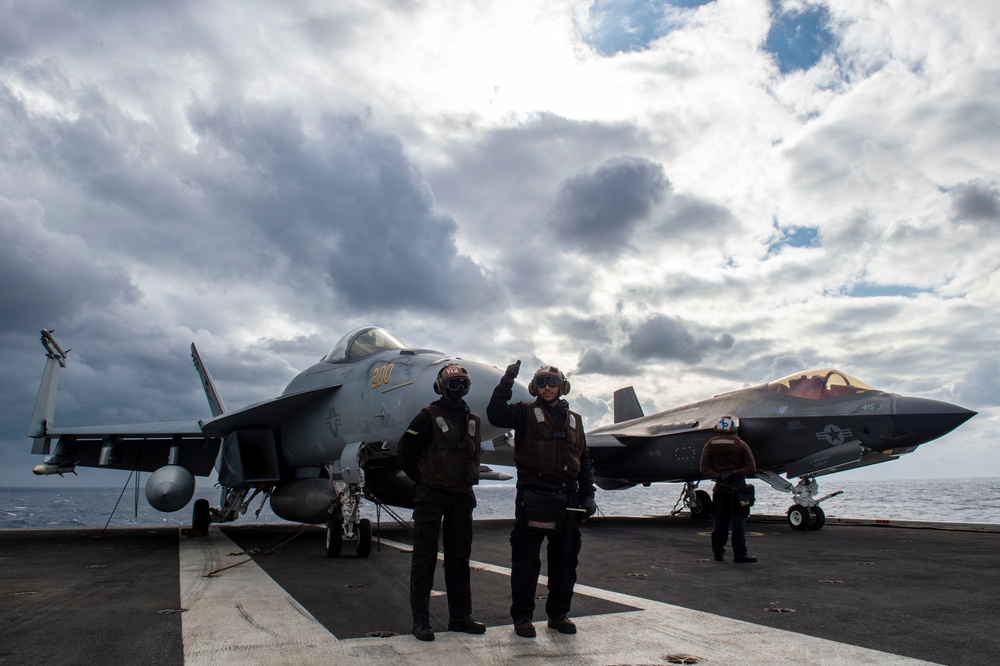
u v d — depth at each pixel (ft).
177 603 17.93
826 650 12.58
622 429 69.62
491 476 55.26
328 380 37.58
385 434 30.99
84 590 20.38
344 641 13.56
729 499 27.68
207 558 29.86
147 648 12.98
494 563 27.04
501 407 15.05
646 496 492.13
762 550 31.91
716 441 28.19
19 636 14.05
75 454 50.83
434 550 14.42
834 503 241.76
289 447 41.01
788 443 49.75
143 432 47.06
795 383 51.83
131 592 19.86
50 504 476.13
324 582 21.71
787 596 18.65
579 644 13.25
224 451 44.86
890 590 19.69
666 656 12.25
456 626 14.43
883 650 12.57
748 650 12.62
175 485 42.06
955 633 13.97
